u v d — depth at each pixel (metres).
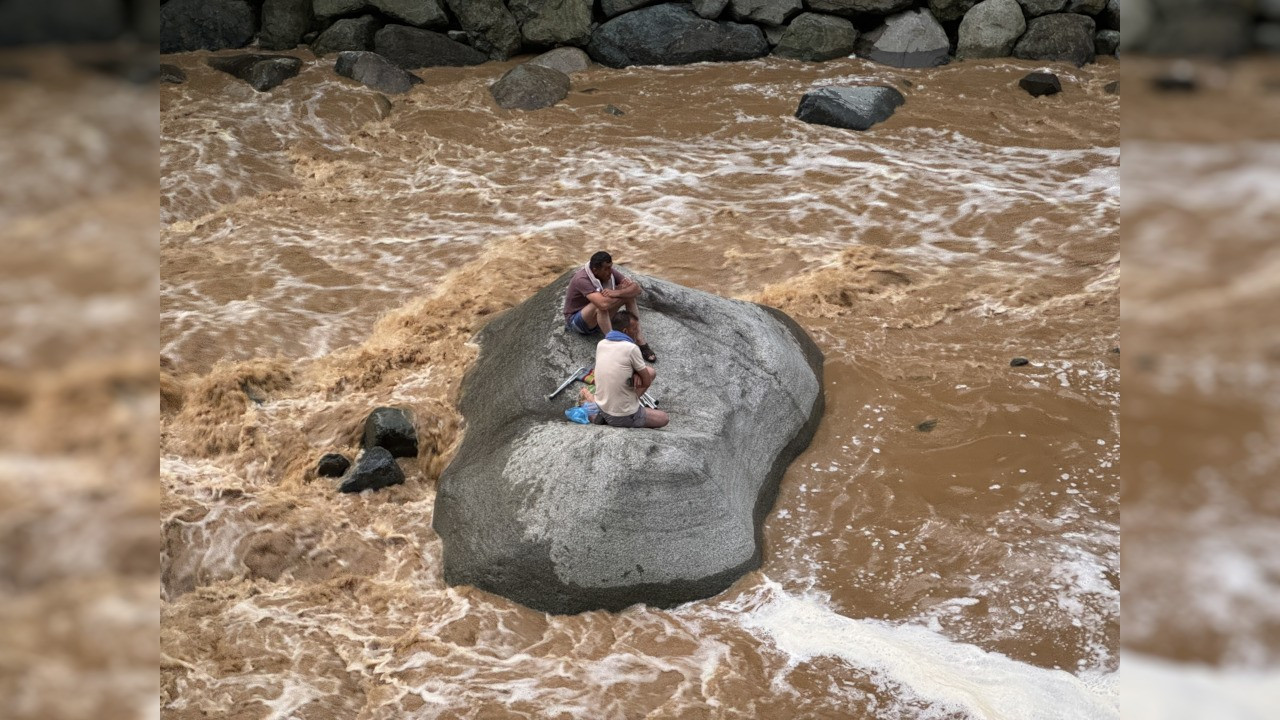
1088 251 9.39
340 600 5.67
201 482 6.48
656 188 11.07
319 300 8.93
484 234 10.20
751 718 4.71
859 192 10.76
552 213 10.60
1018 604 5.38
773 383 6.80
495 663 5.14
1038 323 8.22
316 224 10.50
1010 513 6.06
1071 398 7.10
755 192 10.91
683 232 10.08
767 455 6.54
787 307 8.57
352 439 6.95
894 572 5.73
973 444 6.71
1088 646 5.08
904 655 5.05
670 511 5.68
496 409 6.75
